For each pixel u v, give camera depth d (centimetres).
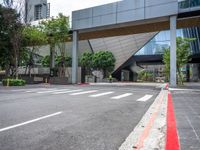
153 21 3403
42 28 4259
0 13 3881
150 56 6938
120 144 551
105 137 611
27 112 985
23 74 4888
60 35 4191
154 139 591
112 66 7062
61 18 4166
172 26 3119
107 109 1116
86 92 2158
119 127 730
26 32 4100
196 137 598
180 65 3716
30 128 700
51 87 2878
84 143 556
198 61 6456
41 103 1305
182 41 3669
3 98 1566
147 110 1102
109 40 7181
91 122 802
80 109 1097
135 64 7844
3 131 661
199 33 5500
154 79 7850
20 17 3962
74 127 721
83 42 7469
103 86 3269
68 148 518
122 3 3488
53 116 899
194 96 1883
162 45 6694
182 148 509
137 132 666
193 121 810
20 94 1884
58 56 6006
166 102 1439
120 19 3500
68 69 4503
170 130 676
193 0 3572
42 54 6875
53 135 624
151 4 3253
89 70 7106
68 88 2697
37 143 552
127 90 2503
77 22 3962
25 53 4450
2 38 3991
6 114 931
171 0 3114
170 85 3072
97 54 6981
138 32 4106
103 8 3672
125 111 1062
